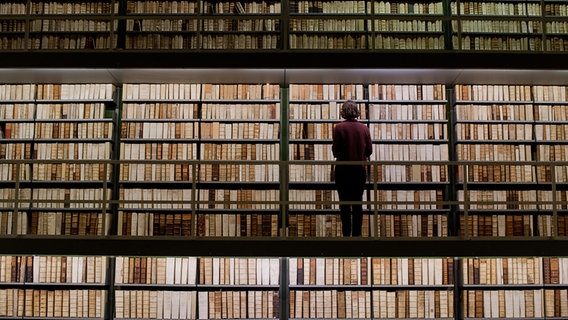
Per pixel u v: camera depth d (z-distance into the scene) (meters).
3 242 4.77
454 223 6.14
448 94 6.35
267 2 6.27
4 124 6.20
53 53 5.35
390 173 6.03
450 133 6.30
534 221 6.06
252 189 6.20
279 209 6.03
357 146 4.94
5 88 6.19
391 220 5.97
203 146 6.11
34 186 6.16
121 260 5.89
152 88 6.19
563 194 6.02
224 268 5.86
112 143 6.24
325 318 5.77
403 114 6.12
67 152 6.12
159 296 5.80
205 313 5.77
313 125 6.13
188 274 5.86
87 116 6.19
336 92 6.18
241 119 6.14
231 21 6.14
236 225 5.94
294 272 5.82
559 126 6.14
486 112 6.15
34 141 6.17
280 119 6.17
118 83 6.24
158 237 4.76
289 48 6.07
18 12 6.23
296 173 6.03
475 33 6.14
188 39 6.12
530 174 6.05
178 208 5.99
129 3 6.17
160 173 6.08
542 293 5.82
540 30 6.16
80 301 5.83
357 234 4.84
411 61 5.31
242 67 5.35
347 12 6.22
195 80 6.06
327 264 5.83
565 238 4.68
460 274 5.90
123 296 5.81
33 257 5.90
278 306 5.81
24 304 5.85
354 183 4.88
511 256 4.69
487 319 5.77
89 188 6.19
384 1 6.27
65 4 6.25
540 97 6.18
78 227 6.00
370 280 5.83
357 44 6.12
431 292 5.80
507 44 6.16
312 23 6.12
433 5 6.24
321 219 5.95
